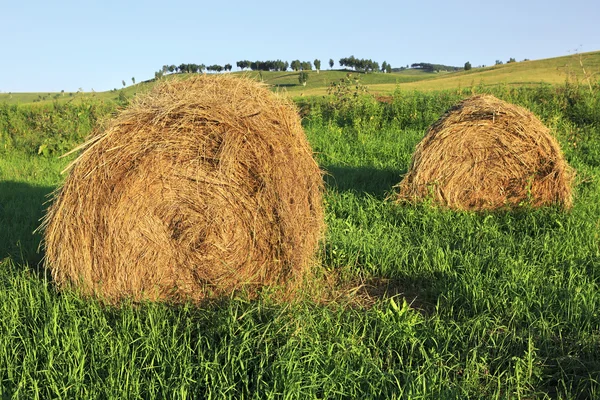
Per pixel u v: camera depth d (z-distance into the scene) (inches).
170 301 179.9
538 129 288.8
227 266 181.3
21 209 294.7
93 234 173.8
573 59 1845.5
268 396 122.3
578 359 145.5
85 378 135.5
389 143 491.5
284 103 191.8
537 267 205.3
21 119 661.9
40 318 162.6
